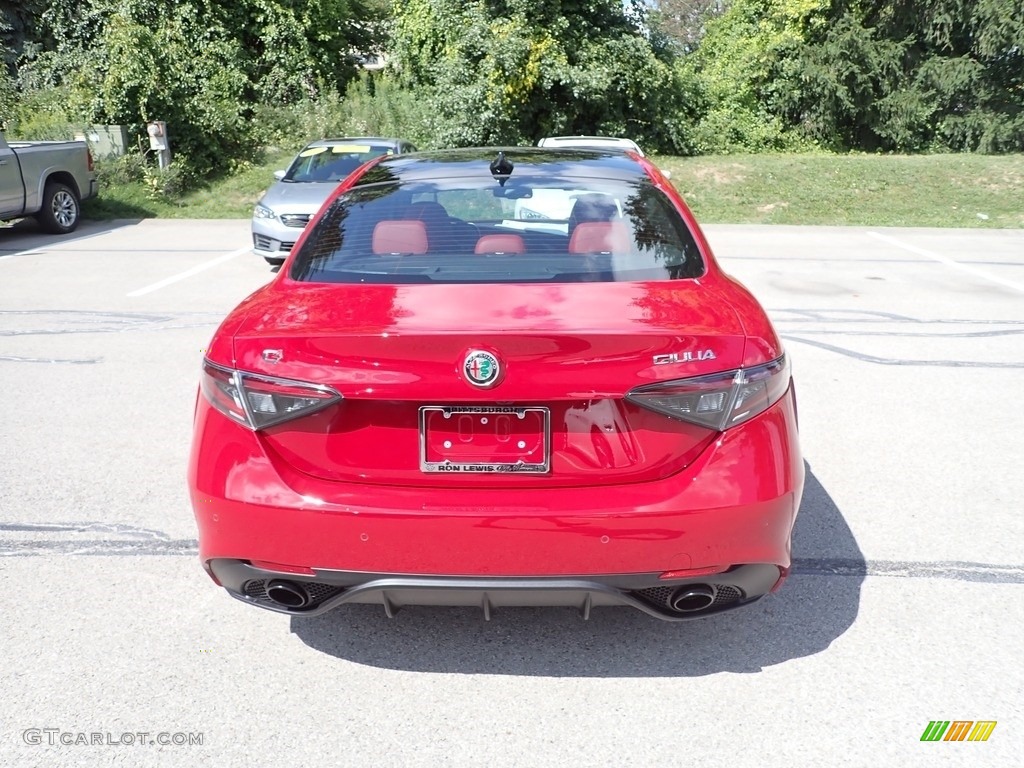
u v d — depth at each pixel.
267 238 11.24
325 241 3.31
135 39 18.77
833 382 6.47
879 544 3.91
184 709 2.77
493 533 2.57
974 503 4.35
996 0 25.75
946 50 27.86
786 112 27.11
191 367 6.70
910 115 26.69
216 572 2.82
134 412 5.65
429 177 3.70
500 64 20.97
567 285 2.95
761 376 2.68
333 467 2.66
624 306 2.78
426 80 25.94
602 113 22.61
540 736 2.64
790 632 3.21
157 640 3.15
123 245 13.61
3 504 4.27
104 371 6.59
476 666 3.01
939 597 3.45
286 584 2.72
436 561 2.60
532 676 2.95
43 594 3.46
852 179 19.94
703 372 2.60
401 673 2.96
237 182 19.39
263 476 2.65
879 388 6.32
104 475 4.64
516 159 3.93
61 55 24.69
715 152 25.20
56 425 5.41
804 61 26.50
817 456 5.00
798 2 26.70
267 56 24.59
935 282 10.82
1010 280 10.99
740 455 2.64
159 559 3.75
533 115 22.14
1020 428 5.48
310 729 2.68
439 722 2.71
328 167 12.61
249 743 2.61
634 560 2.59
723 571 2.67
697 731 2.66
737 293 3.08
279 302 2.94
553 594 2.62
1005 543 3.92
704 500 2.59
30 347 7.30
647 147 23.27
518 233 3.24
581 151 4.19
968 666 2.99
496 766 2.51
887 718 2.72
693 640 3.16
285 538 2.64
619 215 3.37
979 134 26.84
